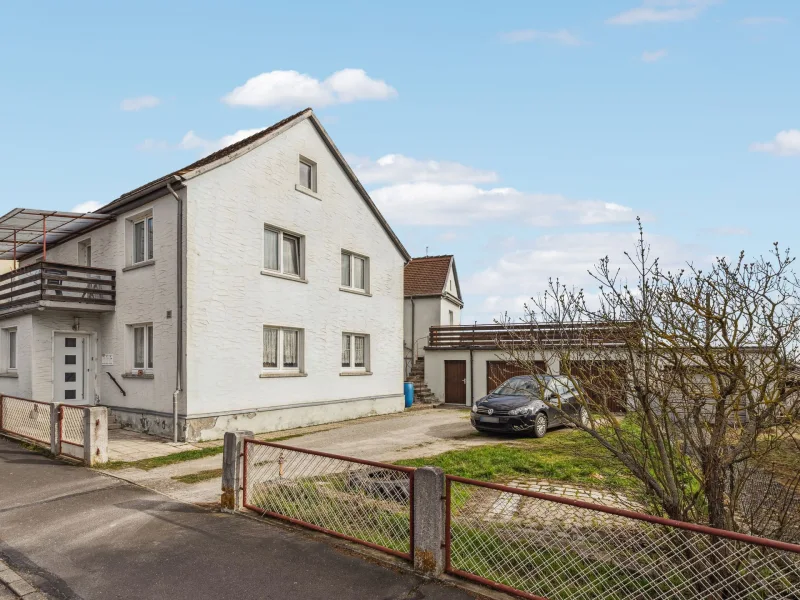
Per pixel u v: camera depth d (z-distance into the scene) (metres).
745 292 4.75
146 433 13.65
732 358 4.64
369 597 4.71
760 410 4.69
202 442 12.83
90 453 9.96
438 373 24.05
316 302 16.86
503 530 6.35
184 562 5.48
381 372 19.91
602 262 5.66
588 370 6.00
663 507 5.35
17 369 15.34
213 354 13.48
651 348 5.16
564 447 11.18
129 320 14.57
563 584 4.79
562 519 6.75
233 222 14.15
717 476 4.85
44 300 13.88
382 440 13.31
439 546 5.11
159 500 7.73
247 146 14.48
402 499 7.42
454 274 32.78
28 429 11.91
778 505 4.89
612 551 5.48
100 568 5.39
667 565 5.04
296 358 16.33
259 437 13.81
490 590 4.83
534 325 6.74
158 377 13.46
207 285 13.43
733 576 4.73
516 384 15.08
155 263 13.80
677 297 4.95
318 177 17.19
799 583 4.57
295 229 16.16
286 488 7.72
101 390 15.43
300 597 4.73
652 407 5.33
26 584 5.07
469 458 10.57
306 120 16.67
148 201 14.00
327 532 6.18
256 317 14.67
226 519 6.80
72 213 14.30
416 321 28.53
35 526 6.63
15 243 16.53
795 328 4.66
